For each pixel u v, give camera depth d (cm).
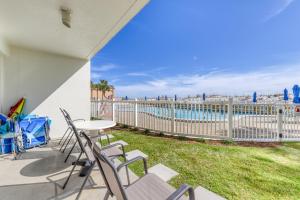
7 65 450
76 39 415
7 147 373
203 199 211
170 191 151
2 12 293
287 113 473
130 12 294
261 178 262
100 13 298
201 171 286
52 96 517
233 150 392
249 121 472
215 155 359
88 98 579
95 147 158
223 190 231
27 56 480
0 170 293
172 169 294
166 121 554
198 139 495
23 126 401
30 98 482
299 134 473
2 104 441
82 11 290
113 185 132
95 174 277
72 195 223
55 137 516
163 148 406
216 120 489
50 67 515
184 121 524
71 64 550
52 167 305
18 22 330
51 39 414
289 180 256
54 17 311
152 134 562
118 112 728
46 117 457
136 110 647
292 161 328
